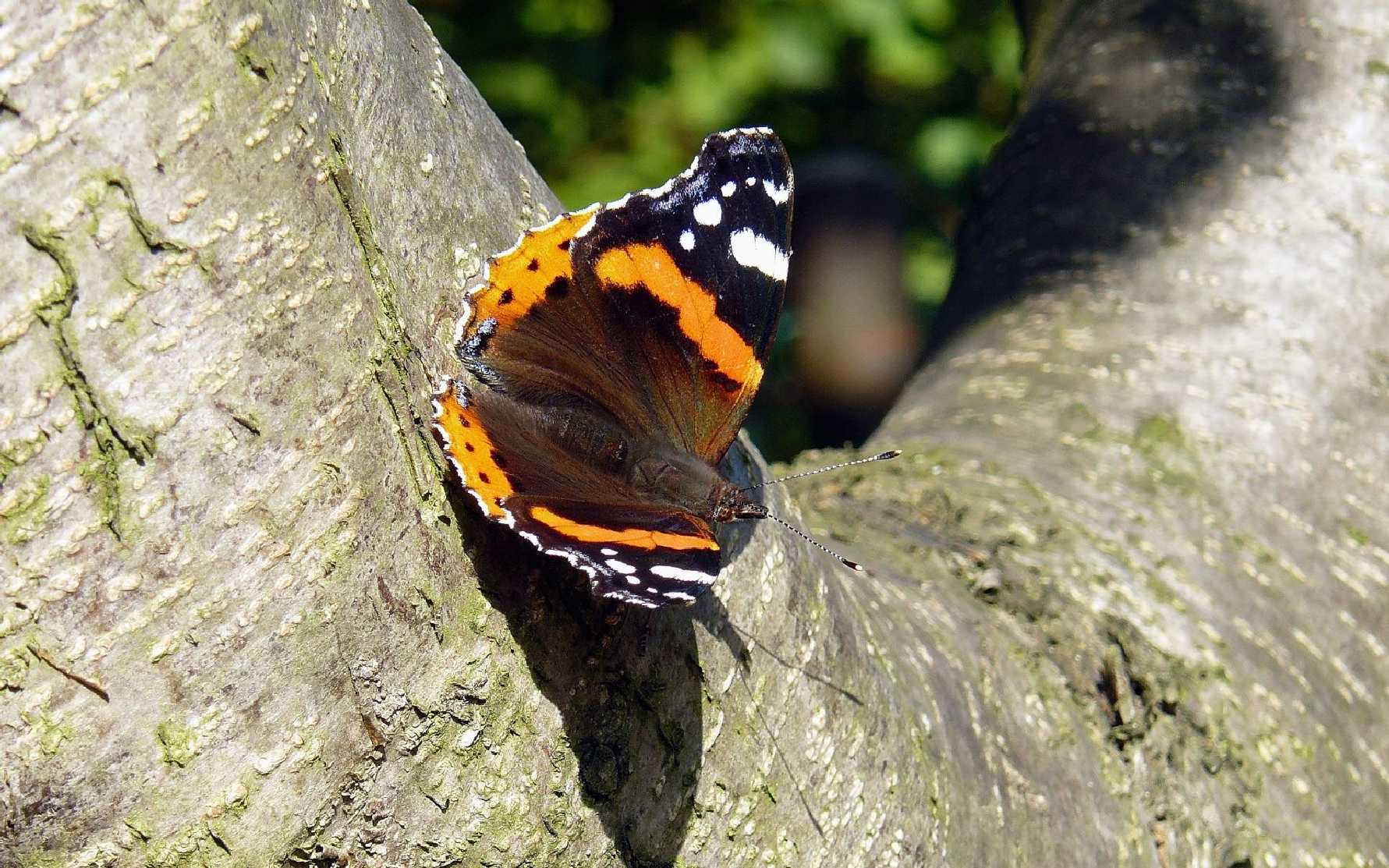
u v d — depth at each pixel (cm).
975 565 68
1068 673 67
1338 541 69
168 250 59
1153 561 68
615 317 64
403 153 61
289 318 60
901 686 64
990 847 64
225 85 60
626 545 62
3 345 59
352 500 60
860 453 71
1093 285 72
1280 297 71
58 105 59
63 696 60
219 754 60
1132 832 65
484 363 63
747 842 62
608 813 62
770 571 63
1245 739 67
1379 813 67
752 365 65
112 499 60
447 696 61
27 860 60
